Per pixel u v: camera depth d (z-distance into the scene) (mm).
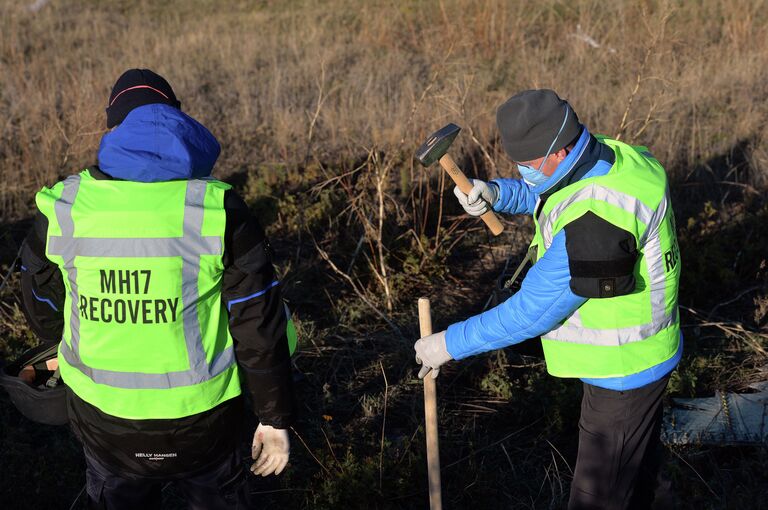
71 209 1997
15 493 3004
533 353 2633
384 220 4949
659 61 7578
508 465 3275
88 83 7367
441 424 3449
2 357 3836
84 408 2105
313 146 6398
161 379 2023
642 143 6059
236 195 2064
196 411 2059
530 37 9086
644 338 2301
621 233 2119
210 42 9445
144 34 9844
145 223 1967
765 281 4422
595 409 2391
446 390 3721
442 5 9266
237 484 2240
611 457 2389
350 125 6629
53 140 6086
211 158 2039
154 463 2102
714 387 3668
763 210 4910
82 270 2000
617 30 8859
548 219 2252
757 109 6691
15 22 10086
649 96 6664
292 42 9281
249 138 6648
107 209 1978
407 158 5695
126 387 2029
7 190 5562
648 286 2256
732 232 4918
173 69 8375
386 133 6055
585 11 9523
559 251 2172
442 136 2641
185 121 2014
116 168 1977
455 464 3205
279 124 6754
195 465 2129
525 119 2186
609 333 2279
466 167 5793
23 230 5270
